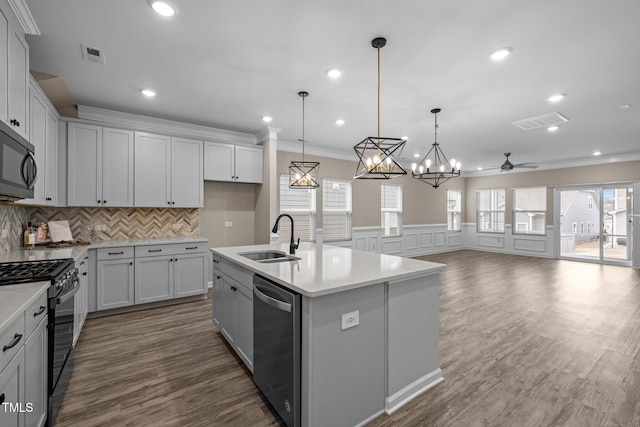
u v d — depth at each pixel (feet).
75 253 8.84
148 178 13.03
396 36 7.52
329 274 6.26
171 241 12.91
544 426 5.78
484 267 21.77
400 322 6.48
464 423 5.88
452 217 31.01
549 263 23.50
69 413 6.07
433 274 7.18
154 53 8.31
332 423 5.48
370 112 13.05
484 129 15.60
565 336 9.84
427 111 12.86
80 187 11.60
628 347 9.04
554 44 7.81
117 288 11.60
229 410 6.27
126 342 9.38
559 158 23.93
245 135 16.39
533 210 27.09
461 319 11.37
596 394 6.76
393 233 25.73
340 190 21.84
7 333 3.82
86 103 11.88
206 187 15.70
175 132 14.37
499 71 9.30
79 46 7.93
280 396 5.80
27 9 6.10
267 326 6.28
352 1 6.30
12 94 6.03
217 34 7.45
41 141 9.09
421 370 6.91
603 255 23.20
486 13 6.64
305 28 7.22
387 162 8.42
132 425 5.79
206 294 14.49
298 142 18.88
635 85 10.21
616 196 22.71
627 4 6.30
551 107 12.32
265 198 15.85
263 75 9.62
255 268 6.86
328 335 5.40
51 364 5.48
